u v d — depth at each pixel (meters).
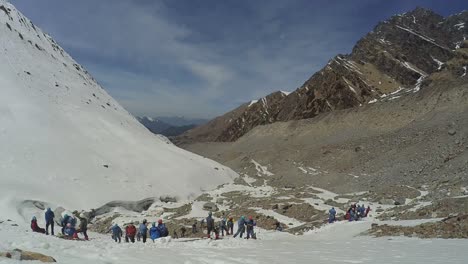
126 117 87.75
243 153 126.44
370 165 70.44
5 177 42.91
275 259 12.46
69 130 61.44
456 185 40.19
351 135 102.44
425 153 63.84
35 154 50.38
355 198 47.66
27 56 76.88
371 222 28.52
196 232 33.38
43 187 44.16
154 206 49.28
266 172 90.06
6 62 68.94
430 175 51.91
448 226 19.77
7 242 11.22
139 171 59.34
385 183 55.88
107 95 98.56
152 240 22.92
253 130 155.38
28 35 86.25
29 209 38.31
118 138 68.69
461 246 14.84
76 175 50.16
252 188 63.31
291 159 95.50
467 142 58.31
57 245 12.19
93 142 62.16
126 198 49.25
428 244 16.02
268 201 47.69
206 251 14.61
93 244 15.33
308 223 36.28
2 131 51.88
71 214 38.75
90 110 74.38
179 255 12.50
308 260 12.27
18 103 59.66
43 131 56.31
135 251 12.73
